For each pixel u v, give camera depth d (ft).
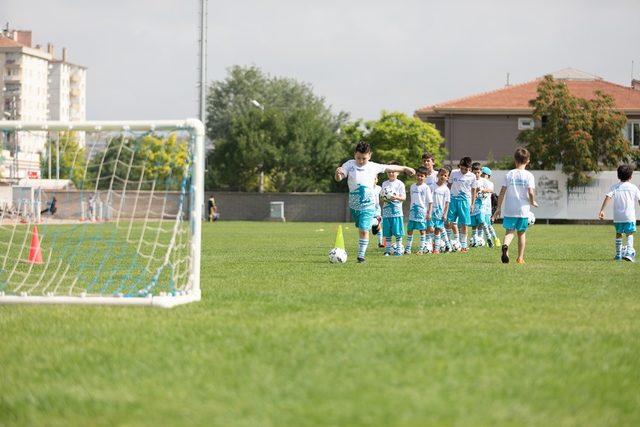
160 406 26.89
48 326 42.60
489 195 121.39
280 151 414.82
